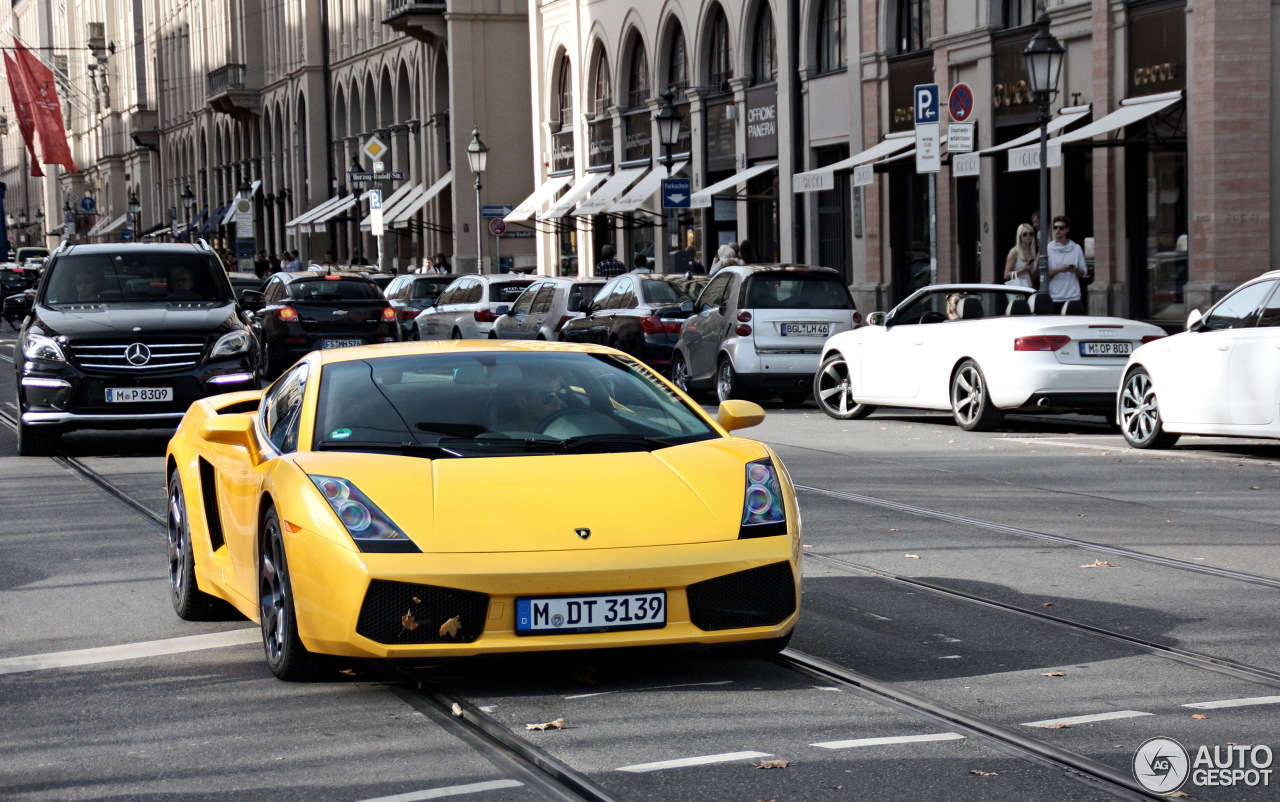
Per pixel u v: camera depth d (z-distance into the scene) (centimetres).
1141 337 2078
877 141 4000
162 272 2108
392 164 7800
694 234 5034
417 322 4012
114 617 1014
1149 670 820
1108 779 631
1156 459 1806
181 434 1043
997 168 3562
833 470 1745
